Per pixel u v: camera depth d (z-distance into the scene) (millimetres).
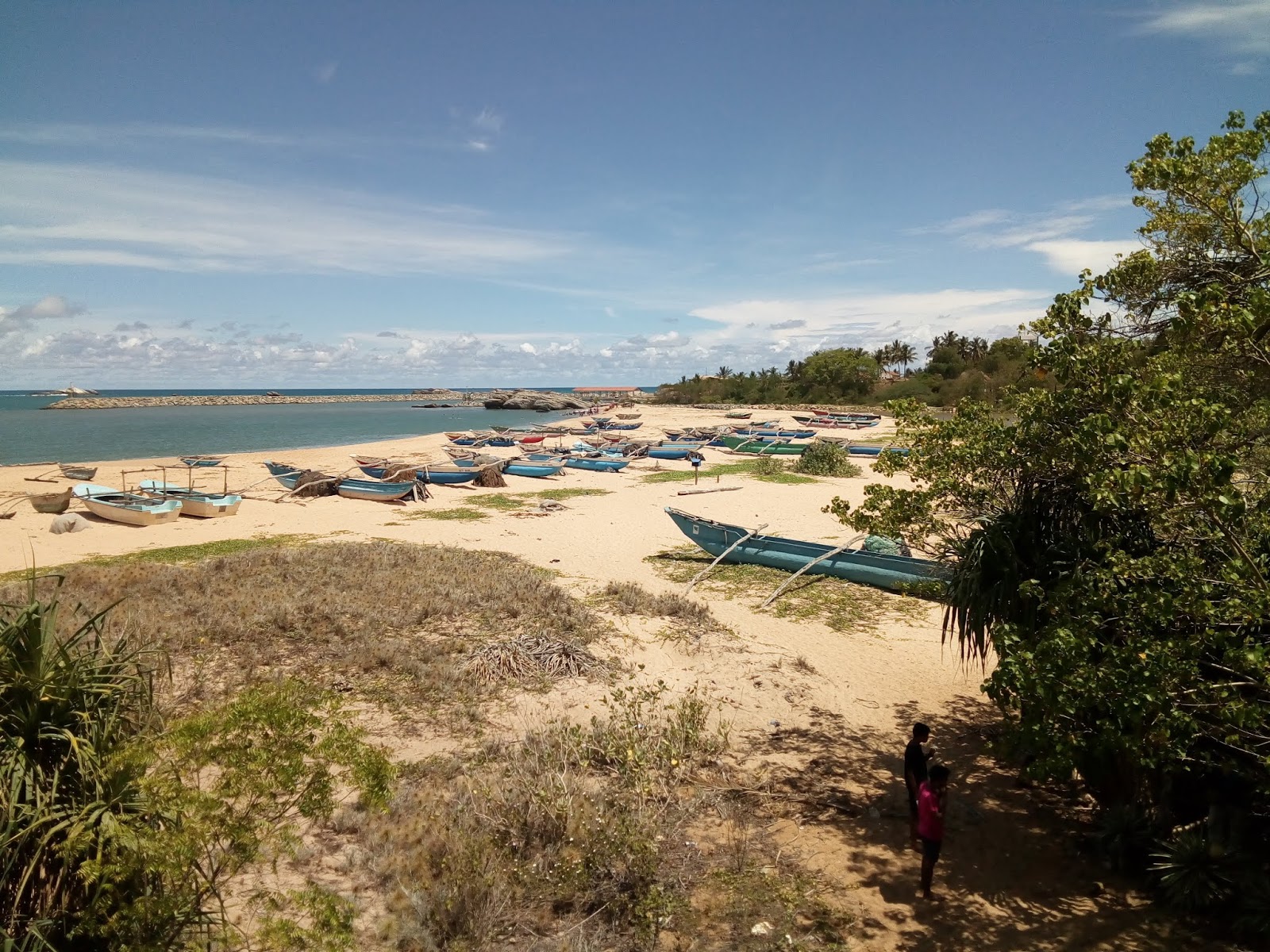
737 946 5715
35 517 24234
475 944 5488
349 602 12703
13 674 4504
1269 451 6324
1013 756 8867
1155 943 5715
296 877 6055
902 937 5891
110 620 10742
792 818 7766
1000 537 7305
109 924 4148
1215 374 6984
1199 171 6520
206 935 4809
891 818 7801
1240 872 5871
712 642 12844
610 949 5641
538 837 6754
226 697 9016
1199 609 4910
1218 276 6824
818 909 6246
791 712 10453
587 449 46312
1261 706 5074
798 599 15898
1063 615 5996
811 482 34250
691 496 30312
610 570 18297
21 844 4199
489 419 100312
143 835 4371
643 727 8859
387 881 6090
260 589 13359
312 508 26953
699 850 7059
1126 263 6906
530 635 11820
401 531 22750
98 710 4762
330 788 5750
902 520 7934
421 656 10883
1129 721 5523
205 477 34969
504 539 21703
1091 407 6277
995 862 7004
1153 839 6566
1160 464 5047
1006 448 7047
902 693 11289
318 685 9703
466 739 8891
